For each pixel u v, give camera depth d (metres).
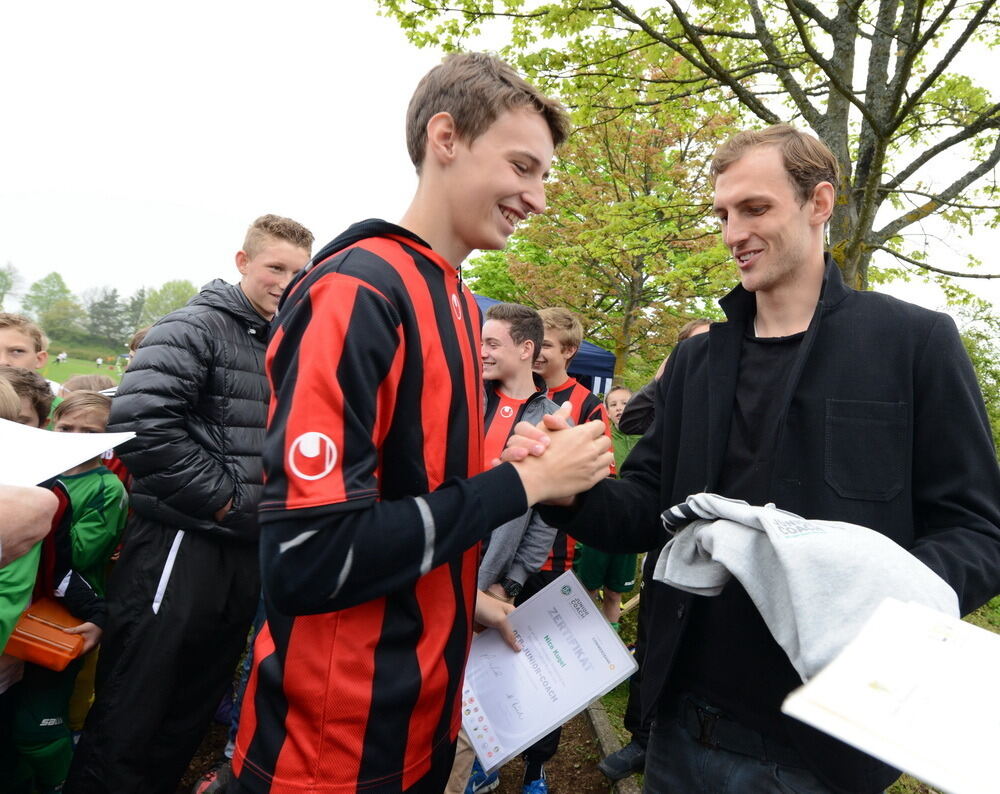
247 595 2.33
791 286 1.32
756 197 1.26
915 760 0.56
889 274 6.93
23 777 2.14
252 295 2.38
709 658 1.27
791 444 1.23
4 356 2.99
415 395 1.02
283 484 0.86
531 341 2.64
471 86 1.07
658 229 6.63
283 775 0.98
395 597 1.02
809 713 0.62
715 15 5.38
